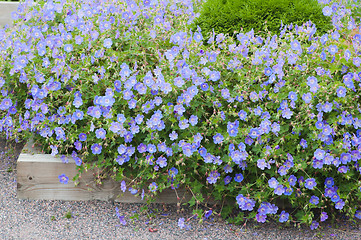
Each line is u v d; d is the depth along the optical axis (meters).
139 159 2.83
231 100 2.79
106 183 2.97
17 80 3.27
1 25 5.84
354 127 2.75
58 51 3.09
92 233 2.60
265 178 2.75
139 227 2.70
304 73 2.83
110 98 2.76
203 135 2.80
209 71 2.83
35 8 3.57
